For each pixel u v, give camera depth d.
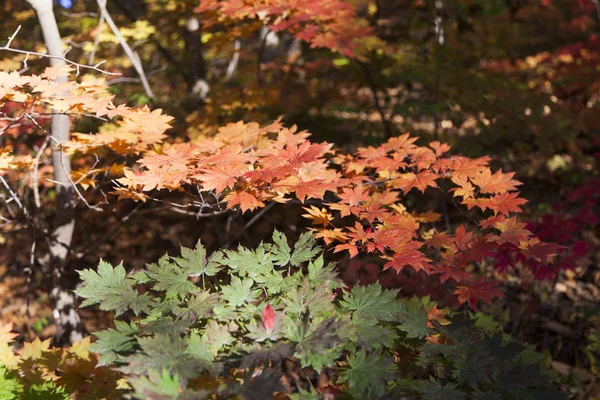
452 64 6.35
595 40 7.74
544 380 2.34
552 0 8.95
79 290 2.40
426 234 3.22
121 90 7.27
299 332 2.15
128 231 7.39
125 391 2.51
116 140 3.72
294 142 3.44
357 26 4.90
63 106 3.02
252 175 2.90
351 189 3.29
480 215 6.87
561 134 6.57
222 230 7.18
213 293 2.48
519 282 5.93
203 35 7.07
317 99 6.89
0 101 3.13
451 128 6.59
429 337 2.59
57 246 4.46
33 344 3.12
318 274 2.51
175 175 3.07
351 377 2.14
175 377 1.95
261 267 2.51
